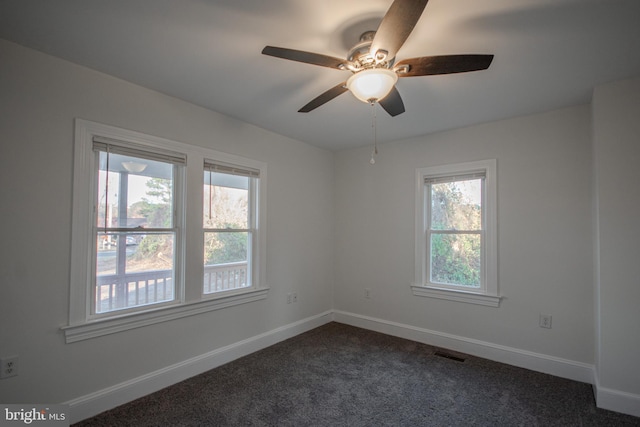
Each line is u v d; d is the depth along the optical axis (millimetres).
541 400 2367
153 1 1483
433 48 1860
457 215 3391
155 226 2555
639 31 1695
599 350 2314
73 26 1688
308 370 2834
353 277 4141
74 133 2082
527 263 2930
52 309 1991
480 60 1540
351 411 2223
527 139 2961
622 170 2240
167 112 2566
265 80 2303
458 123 3186
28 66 1911
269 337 3408
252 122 3188
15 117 1868
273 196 3498
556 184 2816
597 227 2340
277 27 1685
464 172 3307
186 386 2537
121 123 2299
